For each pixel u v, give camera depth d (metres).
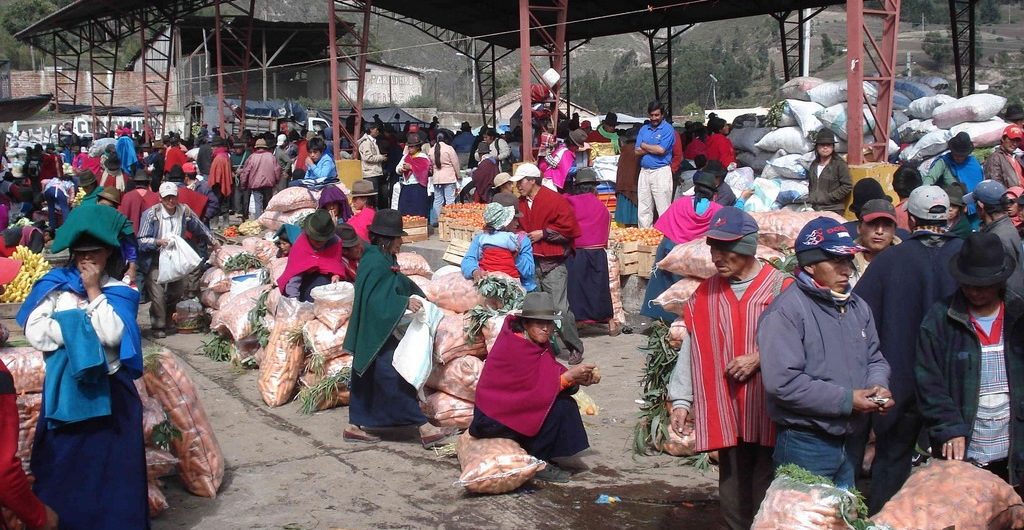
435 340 7.18
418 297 7.22
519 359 6.08
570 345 9.12
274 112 38.81
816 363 4.18
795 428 4.25
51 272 4.76
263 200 20.59
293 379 8.32
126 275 7.56
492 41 31.59
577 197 10.23
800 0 24.61
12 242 11.08
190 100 43.81
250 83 45.94
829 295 4.20
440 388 7.25
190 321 11.45
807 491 3.97
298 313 8.30
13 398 3.98
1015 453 4.41
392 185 20.56
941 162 9.53
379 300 6.92
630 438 7.10
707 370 4.59
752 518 4.69
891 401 4.07
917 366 4.54
